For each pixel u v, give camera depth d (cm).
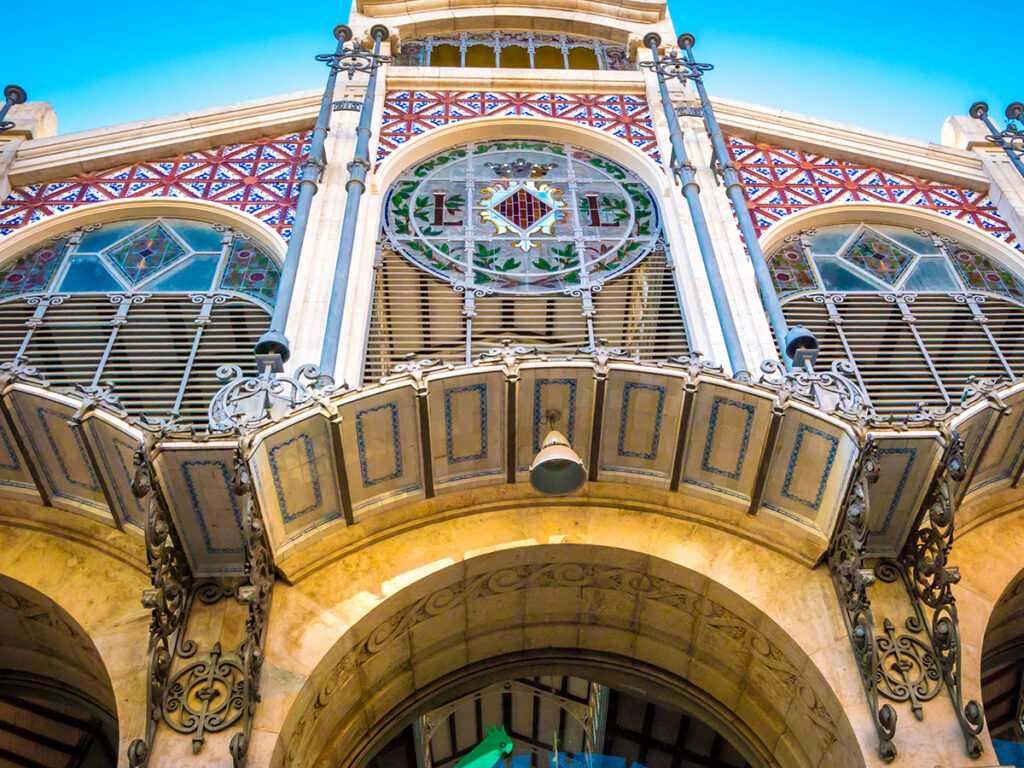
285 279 1055
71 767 1218
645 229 1316
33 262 1248
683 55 1717
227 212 1293
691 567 859
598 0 1838
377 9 1792
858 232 1368
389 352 1166
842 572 817
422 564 855
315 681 779
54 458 866
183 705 737
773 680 855
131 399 1034
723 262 1234
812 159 1491
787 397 835
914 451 808
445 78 1567
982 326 1223
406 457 873
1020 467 927
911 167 1480
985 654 962
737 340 1050
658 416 884
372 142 1411
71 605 825
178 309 1170
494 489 906
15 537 878
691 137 1444
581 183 1391
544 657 949
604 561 884
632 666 945
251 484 762
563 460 822
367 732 895
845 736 759
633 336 1163
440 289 1217
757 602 834
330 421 810
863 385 1086
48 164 1373
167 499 773
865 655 765
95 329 1148
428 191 1360
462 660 938
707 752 1302
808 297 1235
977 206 1429
